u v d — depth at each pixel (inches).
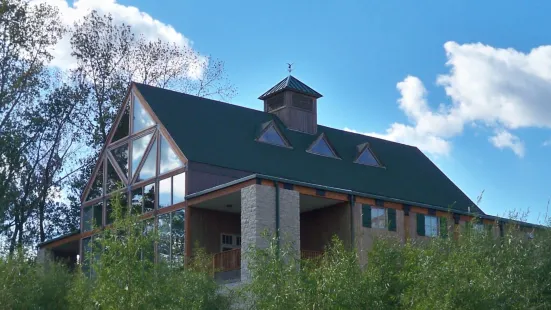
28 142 1651.1
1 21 1471.5
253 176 1011.9
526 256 704.4
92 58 1770.4
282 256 646.5
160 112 1236.5
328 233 1157.7
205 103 1326.3
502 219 916.0
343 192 1115.3
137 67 1814.7
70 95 1745.8
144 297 616.7
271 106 1419.8
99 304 617.3
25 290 788.0
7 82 1530.5
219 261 1083.3
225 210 1161.4
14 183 1593.3
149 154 1230.3
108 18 1790.1
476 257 686.5
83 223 1358.3
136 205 1229.7
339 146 1427.2
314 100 1423.5
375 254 719.1
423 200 1387.8
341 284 606.9
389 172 1438.2
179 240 1122.7
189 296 764.6
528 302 658.2
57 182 1749.5
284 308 579.5
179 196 1144.8
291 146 1321.4
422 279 622.8
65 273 912.3
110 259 629.9
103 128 1759.4
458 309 581.3
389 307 661.3
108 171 1323.8
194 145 1184.2
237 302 818.2
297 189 1053.8
